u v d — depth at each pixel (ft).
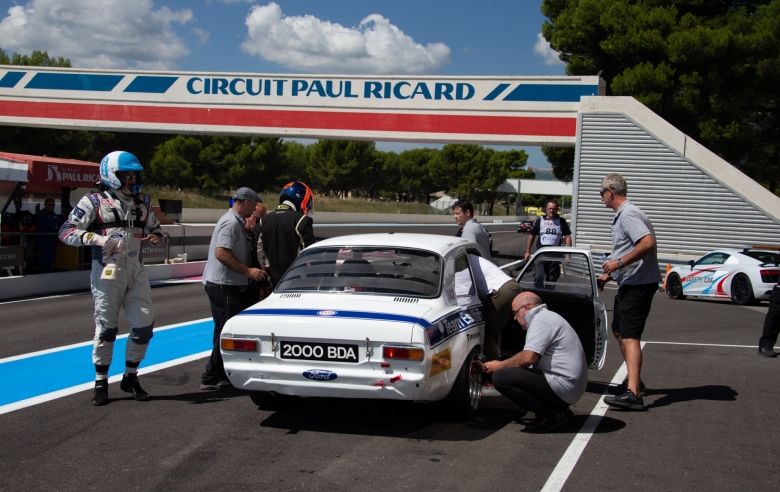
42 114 78.07
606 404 19.65
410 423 17.51
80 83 77.25
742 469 14.29
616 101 62.59
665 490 13.10
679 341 31.30
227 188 180.96
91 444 15.60
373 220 184.34
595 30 92.53
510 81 67.10
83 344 27.81
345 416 18.10
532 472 13.97
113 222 18.48
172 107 75.46
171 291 46.75
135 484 13.20
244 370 16.16
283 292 17.98
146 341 19.38
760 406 19.53
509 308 20.42
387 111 70.44
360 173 242.99
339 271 18.21
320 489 12.98
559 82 65.92
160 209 63.21
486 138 68.08
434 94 69.21
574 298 20.67
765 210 58.34
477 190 277.44
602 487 13.20
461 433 16.70
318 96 72.02
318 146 242.37
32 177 42.60
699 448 15.65
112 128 76.89
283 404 18.74
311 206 22.95
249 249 21.15
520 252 102.06
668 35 85.87
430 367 15.21
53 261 46.06
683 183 60.85
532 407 16.90
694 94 83.82
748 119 100.22
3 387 20.90
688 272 51.98
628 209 19.06
